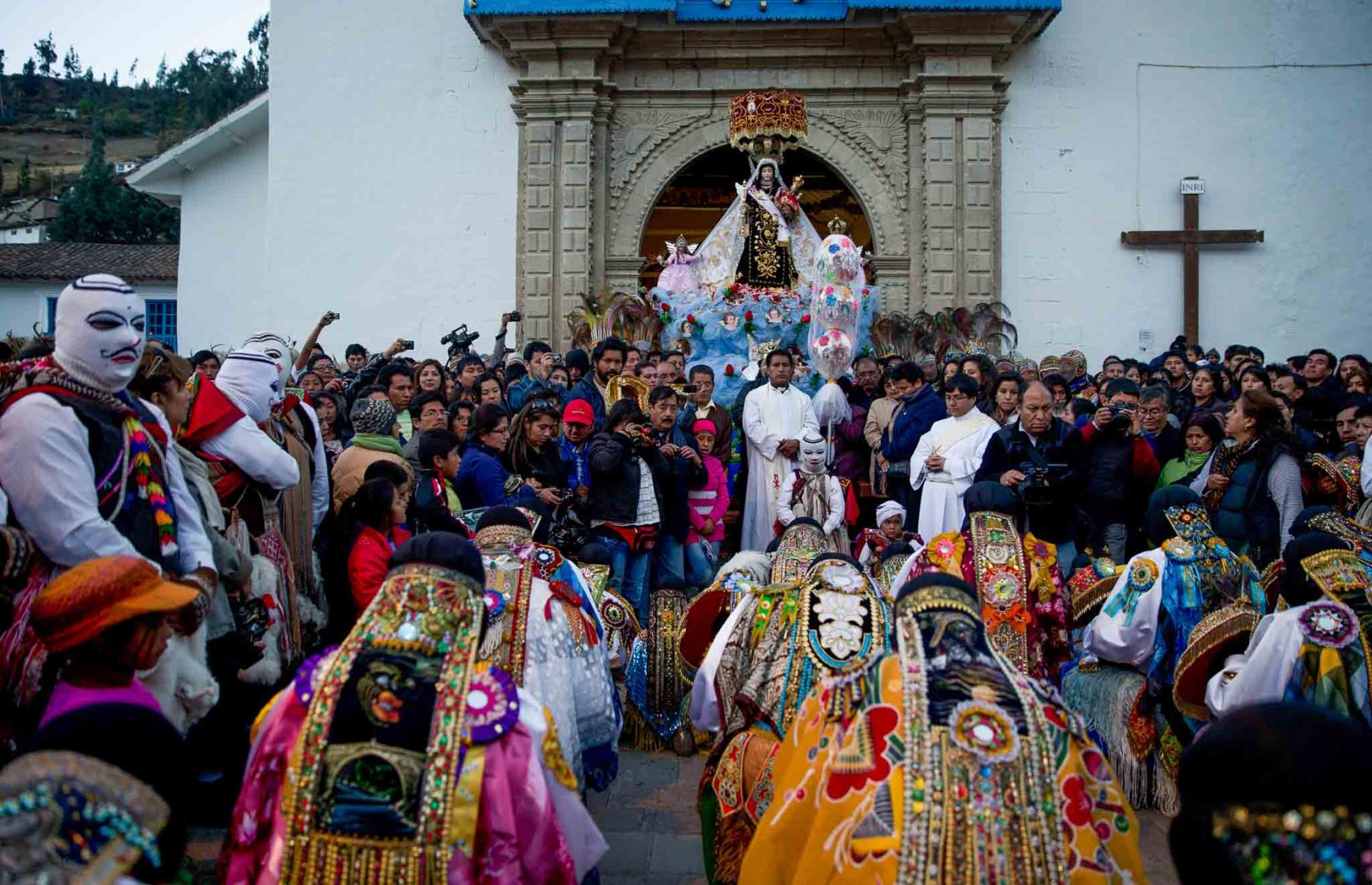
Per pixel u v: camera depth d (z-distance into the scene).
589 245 16.39
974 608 3.17
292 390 7.88
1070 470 6.66
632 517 7.10
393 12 16.98
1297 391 10.24
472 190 16.86
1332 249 16.48
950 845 2.80
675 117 16.69
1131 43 16.56
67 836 2.01
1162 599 5.34
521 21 15.84
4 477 3.75
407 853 2.87
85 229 48.75
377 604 3.15
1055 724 3.01
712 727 4.46
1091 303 16.55
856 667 3.32
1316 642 4.27
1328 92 16.48
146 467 4.04
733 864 4.04
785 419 9.05
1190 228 16.41
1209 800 2.04
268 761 3.03
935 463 7.94
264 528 5.16
